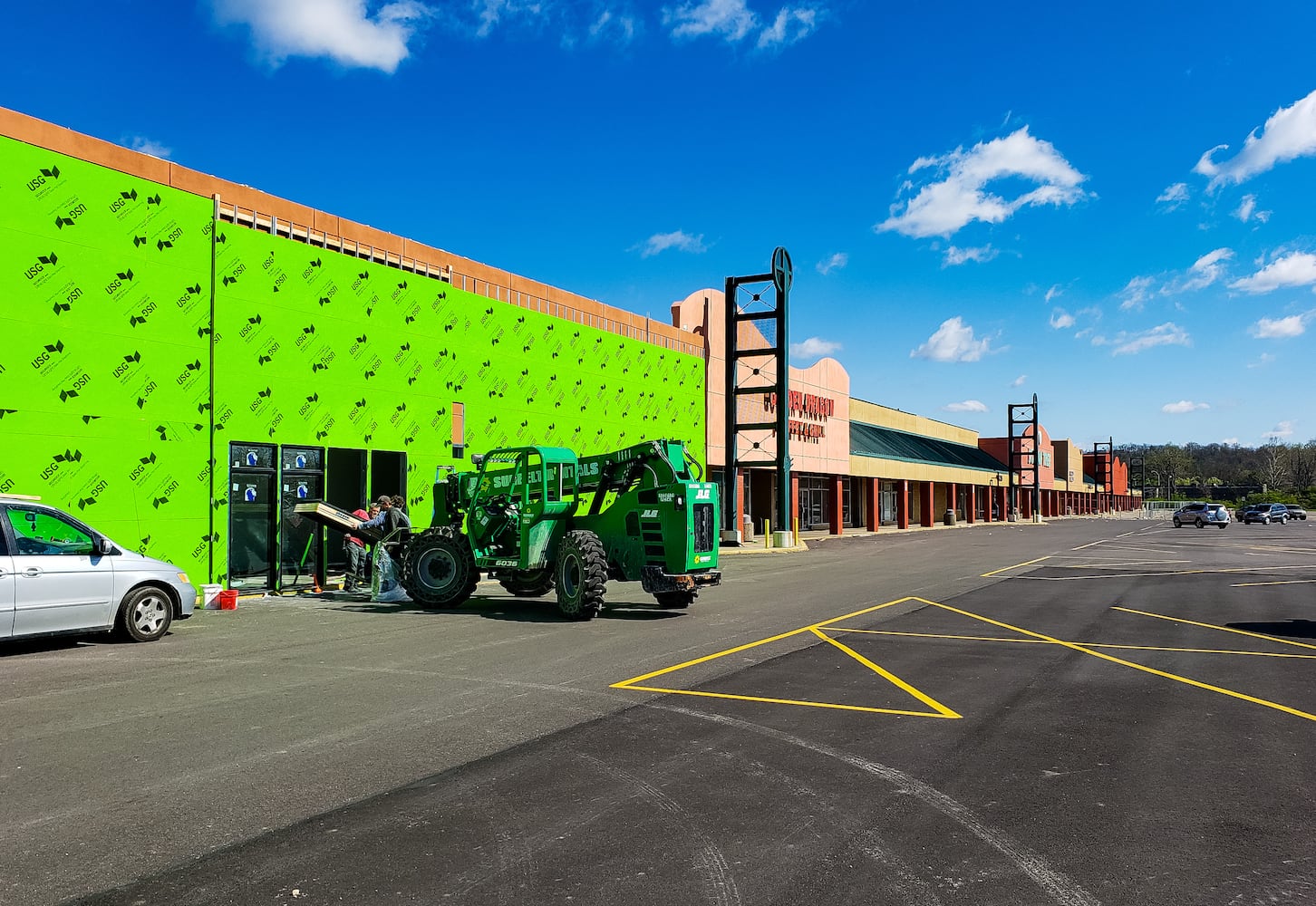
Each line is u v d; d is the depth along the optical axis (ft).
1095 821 15.93
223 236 52.90
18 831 15.20
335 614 45.01
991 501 246.06
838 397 152.97
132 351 48.16
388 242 65.46
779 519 107.14
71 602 33.12
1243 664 31.42
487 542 48.34
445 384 69.36
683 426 107.45
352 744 20.52
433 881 13.29
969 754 20.10
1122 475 450.71
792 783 17.94
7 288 42.98
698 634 37.86
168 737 21.08
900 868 13.83
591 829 15.38
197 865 13.80
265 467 55.26
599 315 91.04
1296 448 533.55
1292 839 15.08
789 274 110.01
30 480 43.65
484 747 20.29
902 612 45.60
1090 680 28.37
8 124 43.19
